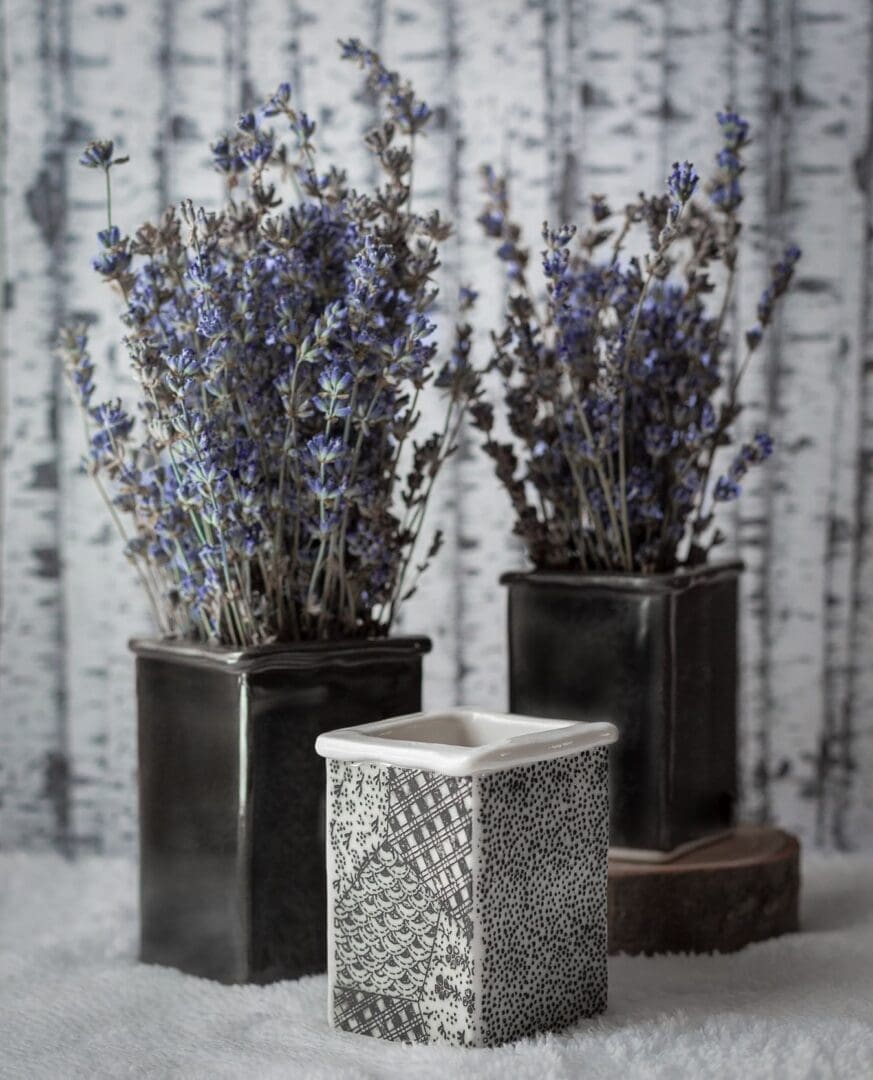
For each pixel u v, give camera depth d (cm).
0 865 140
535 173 144
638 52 143
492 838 83
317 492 94
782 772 147
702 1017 90
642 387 111
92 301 147
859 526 144
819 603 145
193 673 100
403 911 85
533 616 110
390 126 104
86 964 106
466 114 144
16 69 146
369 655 101
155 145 146
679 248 142
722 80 142
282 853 99
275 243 98
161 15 145
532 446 113
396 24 144
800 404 144
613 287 112
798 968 101
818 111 142
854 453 144
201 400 97
